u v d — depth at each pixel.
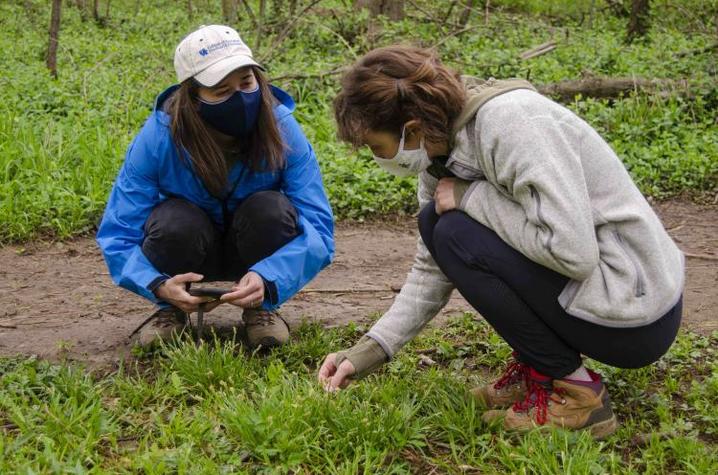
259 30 9.59
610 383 2.92
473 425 2.59
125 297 4.23
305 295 4.20
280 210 3.07
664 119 7.01
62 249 5.08
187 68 2.84
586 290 2.31
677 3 12.62
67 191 5.55
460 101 2.30
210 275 3.38
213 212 3.23
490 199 2.37
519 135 2.21
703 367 3.08
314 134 6.79
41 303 4.12
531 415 2.55
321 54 9.80
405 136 2.32
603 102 7.45
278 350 3.20
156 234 3.02
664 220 5.70
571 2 14.56
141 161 3.06
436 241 2.49
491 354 3.24
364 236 5.45
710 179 6.30
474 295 2.44
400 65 2.28
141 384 2.84
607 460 2.40
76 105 7.31
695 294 4.14
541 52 9.67
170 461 2.34
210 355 3.01
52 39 8.69
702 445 2.49
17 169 5.84
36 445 2.42
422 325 2.72
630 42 11.29
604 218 2.30
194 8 16.47
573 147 2.27
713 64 8.45
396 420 2.53
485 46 10.12
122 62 10.02
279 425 2.47
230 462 2.36
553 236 2.19
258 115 2.98
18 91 7.64
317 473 2.37
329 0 14.62
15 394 2.77
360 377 2.68
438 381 2.87
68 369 2.98
